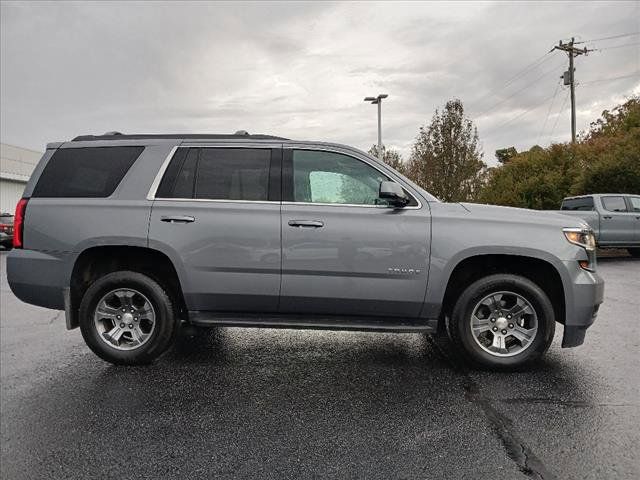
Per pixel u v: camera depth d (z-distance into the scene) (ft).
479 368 13.30
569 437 9.52
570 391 11.82
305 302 13.34
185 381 12.73
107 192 13.80
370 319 13.50
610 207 40.81
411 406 11.07
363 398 11.55
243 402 11.38
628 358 14.29
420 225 13.01
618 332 17.16
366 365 13.93
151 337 13.60
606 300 23.00
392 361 14.28
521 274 13.82
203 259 13.29
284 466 8.61
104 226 13.38
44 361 14.58
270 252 13.16
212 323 13.38
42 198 13.96
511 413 10.62
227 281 13.30
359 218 13.14
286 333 17.53
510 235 12.75
